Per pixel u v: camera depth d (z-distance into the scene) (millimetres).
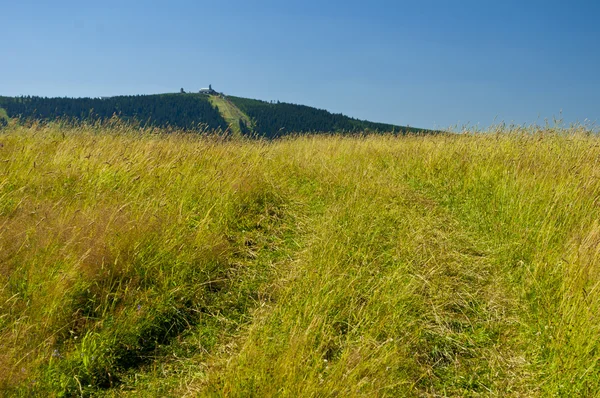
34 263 3984
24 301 3701
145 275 4309
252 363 3268
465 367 3729
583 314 3699
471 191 7410
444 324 4188
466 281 4895
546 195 6160
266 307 4332
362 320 3973
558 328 3762
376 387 3184
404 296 4281
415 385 3469
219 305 4379
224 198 6320
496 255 5410
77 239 4406
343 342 3744
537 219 5727
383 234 5832
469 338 4031
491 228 6086
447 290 4629
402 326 3959
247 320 4203
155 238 4727
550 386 3400
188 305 4324
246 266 5125
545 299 4238
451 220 6582
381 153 10227
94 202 5391
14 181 5840
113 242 4488
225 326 4117
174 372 3545
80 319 3775
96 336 3623
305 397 2932
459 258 5344
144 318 3928
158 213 5242
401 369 3520
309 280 4508
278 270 5051
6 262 3998
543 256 4855
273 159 9062
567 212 5570
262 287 4719
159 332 3936
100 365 3438
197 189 6387
